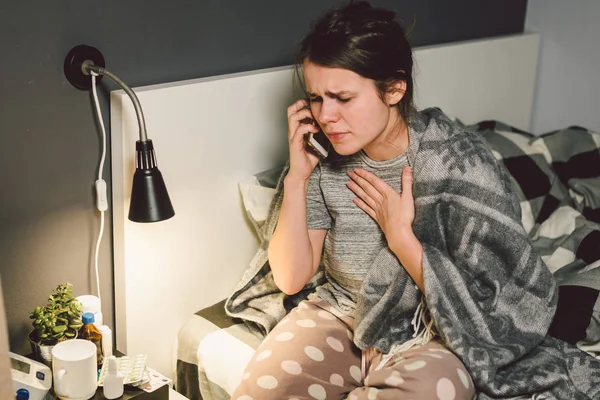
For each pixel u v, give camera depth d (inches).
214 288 69.2
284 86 69.6
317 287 64.5
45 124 55.1
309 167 59.2
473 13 94.8
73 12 54.7
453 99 89.7
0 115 52.5
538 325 56.7
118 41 58.2
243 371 59.0
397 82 52.2
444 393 50.1
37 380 51.7
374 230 58.6
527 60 100.7
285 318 62.5
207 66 65.8
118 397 53.1
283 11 71.3
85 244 60.2
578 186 83.3
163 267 64.2
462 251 55.5
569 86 103.6
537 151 85.2
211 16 64.7
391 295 56.3
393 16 52.6
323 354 58.0
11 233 55.2
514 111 102.0
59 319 54.9
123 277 61.8
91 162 58.7
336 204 59.1
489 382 52.0
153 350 65.9
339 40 49.6
